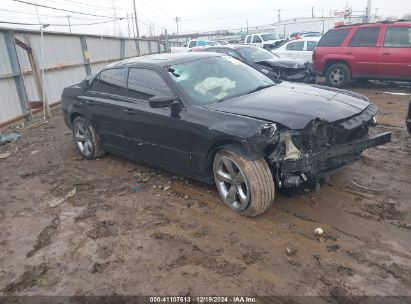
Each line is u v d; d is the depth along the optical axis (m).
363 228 3.73
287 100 4.27
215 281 3.17
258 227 3.89
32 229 4.29
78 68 14.43
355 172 5.01
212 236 3.81
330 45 11.59
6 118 9.54
